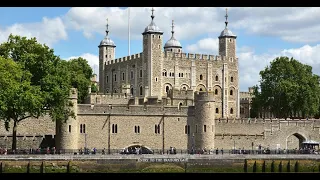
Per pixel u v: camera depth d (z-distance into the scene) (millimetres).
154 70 143500
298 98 132750
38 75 91875
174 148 99188
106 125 98875
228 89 154000
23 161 80500
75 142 96000
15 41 94750
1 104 83938
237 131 111375
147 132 101438
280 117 136500
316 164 89938
